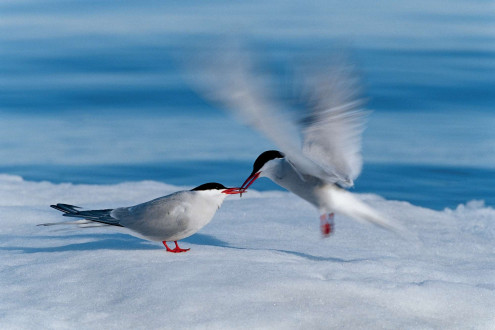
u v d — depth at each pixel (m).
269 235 11.62
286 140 7.80
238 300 7.86
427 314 7.90
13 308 7.81
